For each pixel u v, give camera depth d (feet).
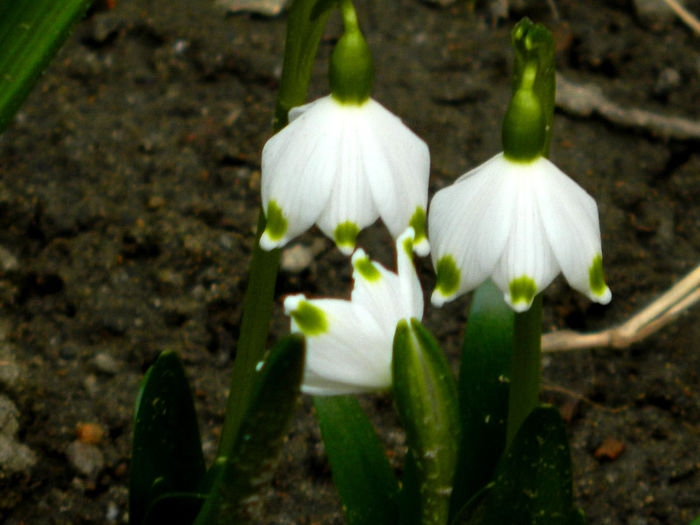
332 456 0.86
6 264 1.24
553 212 0.69
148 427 0.82
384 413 1.16
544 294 1.28
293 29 0.77
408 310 0.73
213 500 0.74
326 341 0.72
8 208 1.30
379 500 0.85
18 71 0.74
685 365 1.21
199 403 1.16
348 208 0.70
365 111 0.71
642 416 1.16
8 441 1.07
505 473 0.76
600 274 0.70
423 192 0.72
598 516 1.09
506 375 0.86
